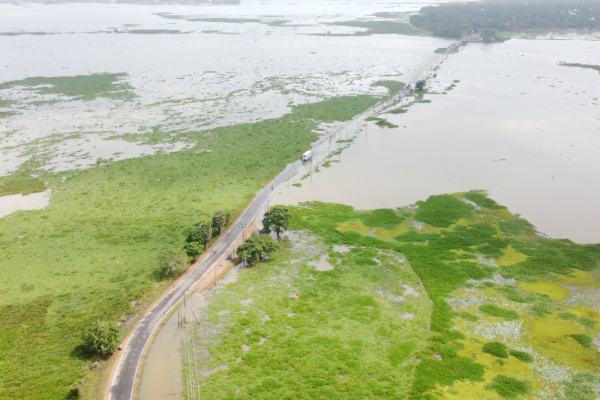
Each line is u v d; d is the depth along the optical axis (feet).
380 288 212.43
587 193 300.61
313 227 264.52
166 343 179.42
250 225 268.00
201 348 176.55
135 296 205.98
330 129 428.56
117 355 173.37
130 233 257.55
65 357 171.53
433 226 264.72
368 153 372.38
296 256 238.27
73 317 192.54
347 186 315.99
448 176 328.49
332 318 192.34
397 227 263.90
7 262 230.07
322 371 164.66
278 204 292.81
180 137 405.39
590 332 182.80
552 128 420.36
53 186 313.73
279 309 198.29
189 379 161.68
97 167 343.87
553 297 203.31
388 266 228.84
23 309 196.24
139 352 174.81
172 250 224.53
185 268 225.76
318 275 221.87
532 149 374.22
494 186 312.50
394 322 189.98
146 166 346.74
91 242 248.73
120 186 314.55
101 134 409.90
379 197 299.79
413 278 219.20
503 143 387.75
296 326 187.32
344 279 219.00
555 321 188.75
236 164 352.28
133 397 154.81
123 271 223.92
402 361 169.48
